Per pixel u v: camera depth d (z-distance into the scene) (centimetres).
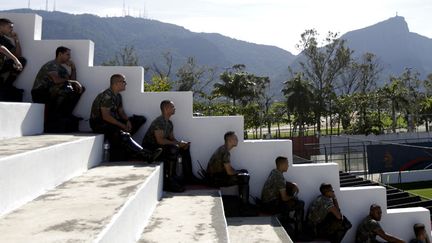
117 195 300
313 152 2634
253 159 619
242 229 481
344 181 1087
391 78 5716
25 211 253
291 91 4200
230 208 545
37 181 299
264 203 569
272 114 4541
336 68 4666
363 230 594
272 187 567
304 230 583
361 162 2120
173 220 362
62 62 563
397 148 2016
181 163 555
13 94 561
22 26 605
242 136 620
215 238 305
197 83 4322
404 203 894
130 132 572
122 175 398
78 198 290
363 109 3950
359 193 628
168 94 620
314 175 622
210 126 622
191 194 498
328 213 565
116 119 536
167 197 477
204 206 423
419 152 2034
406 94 4319
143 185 344
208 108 3341
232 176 553
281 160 576
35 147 320
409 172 2014
